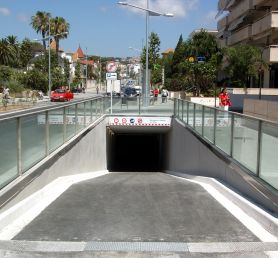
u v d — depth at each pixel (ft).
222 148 34.91
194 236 19.51
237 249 17.65
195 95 146.92
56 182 32.04
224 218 22.65
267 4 136.87
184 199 27.58
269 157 22.99
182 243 18.40
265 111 90.99
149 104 75.20
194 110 49.90
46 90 216.74
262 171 24.32
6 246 17.81
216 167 35.76
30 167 27.32
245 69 129.80
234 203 26.08
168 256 16.80
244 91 126.93
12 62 254.06
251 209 22.97
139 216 23.07
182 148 57.98
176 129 64.85
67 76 272.51
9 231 19.93
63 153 35.73
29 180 25.44
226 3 184.34
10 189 22.13
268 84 136.46
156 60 192.75
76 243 18.33
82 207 25.03
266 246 18.06
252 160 26.27
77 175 40.11
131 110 75.36
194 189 31.45
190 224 21.52
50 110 32.48
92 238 19.08
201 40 151.53
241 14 155.43
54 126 34.27
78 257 16.66
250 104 102.42
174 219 22.47
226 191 28.45
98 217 22.74
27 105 147.43
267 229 20.49
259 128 24.77
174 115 70.18
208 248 17.76
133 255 16.90
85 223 21.53
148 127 74.13
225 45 177.99
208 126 41.42
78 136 42.91
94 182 35.78
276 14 116.78
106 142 71.31
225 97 80.48
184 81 155.94
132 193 29.76
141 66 161.68
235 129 30.53
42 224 21.22
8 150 23.08
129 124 73.20
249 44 142.20
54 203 26.02
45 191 27.68
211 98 129.39
